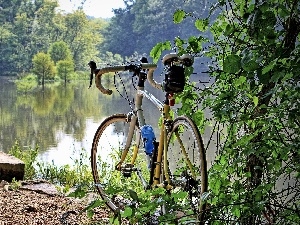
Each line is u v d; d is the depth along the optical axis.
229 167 2.40
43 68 55.53
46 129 21.67
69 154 13.04
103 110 29.30
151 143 3.39
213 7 2.70
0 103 34.47
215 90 2.69
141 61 3.60
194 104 2.89
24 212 4.33
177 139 3.04
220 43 2.76
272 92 2.15
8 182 6.04
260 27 2.31
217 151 2.67
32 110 30.34
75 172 7.29
